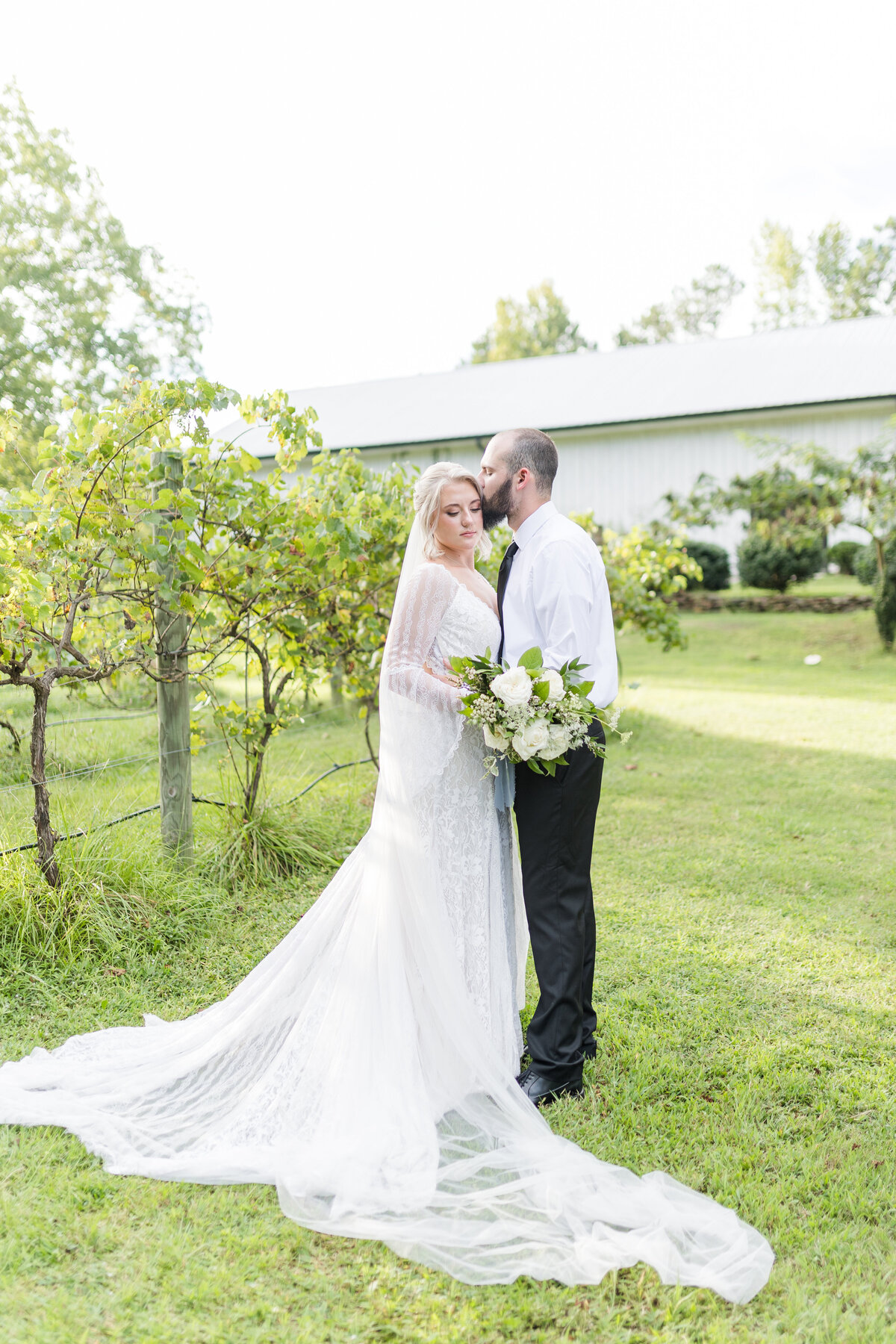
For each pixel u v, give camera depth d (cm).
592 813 269
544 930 269
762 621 1659
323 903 275
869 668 1209
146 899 376
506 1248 205
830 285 4753
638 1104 267
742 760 720
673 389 1981
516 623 271
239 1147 237
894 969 363
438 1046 255
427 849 257
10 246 2422
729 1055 296
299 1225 212
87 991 324
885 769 687
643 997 336
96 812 420
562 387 2139
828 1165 242
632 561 845
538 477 269
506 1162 233
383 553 475
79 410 353
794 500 1446
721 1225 211
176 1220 213
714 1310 191
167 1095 259
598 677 269
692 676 1174
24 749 545
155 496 379
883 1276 202
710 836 533
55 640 350
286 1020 269
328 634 487
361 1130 236
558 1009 268
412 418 2084
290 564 413
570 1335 185
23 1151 234
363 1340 180
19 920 342
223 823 458
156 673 413
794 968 363
